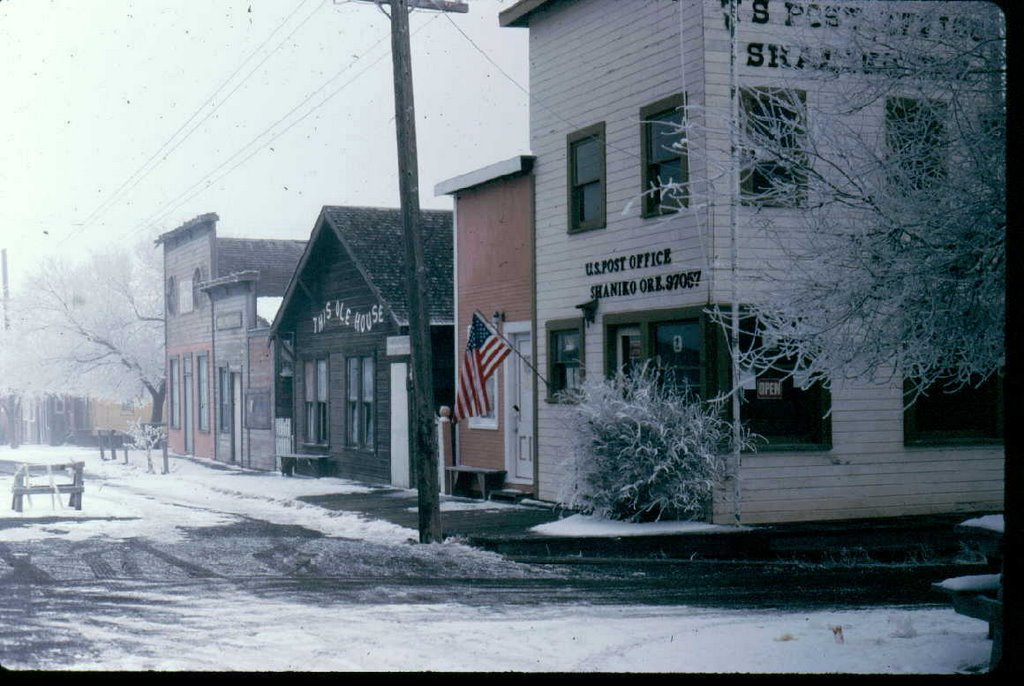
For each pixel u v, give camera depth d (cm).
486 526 1709
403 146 1623
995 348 987
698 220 1538
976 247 930
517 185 2152
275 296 4203
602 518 1659
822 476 1662
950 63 979
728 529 1568
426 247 2672
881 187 984
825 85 1082
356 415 2853
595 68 1908
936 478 1734
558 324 2012
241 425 3703
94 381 5412
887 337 994
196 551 1505
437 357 2477
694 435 1585
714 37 1639
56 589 1191
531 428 2127
